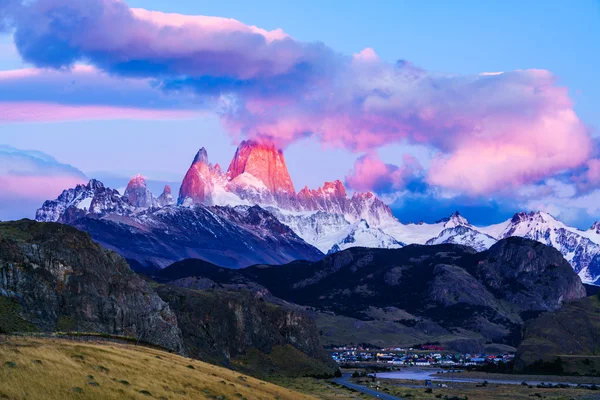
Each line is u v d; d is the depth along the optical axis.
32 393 148.62
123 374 178.00
